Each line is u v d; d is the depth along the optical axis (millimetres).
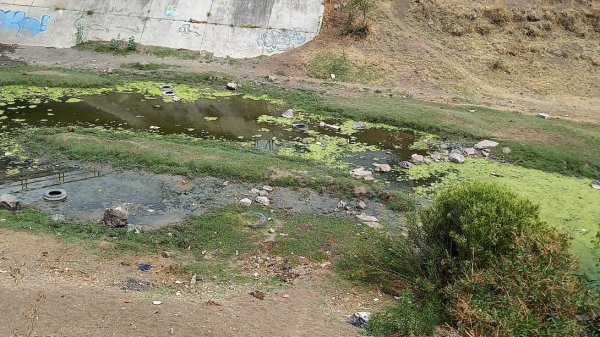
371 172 16234
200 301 8805
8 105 20109
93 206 12945
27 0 29516
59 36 28297
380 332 8109
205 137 18297
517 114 21812
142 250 10891
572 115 22109
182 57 26938
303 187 14555
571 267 9016
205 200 13531
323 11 28938
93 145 16078
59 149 15977
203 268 10289
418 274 9695
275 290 9633
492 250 9031
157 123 19375
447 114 20969
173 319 7867
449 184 15672
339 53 26781
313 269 10656
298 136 18922
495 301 8281
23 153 15836
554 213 14375
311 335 7852
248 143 17953
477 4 29438
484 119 20812
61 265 9812
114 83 23516
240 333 7680
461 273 9062
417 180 15875
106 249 10719
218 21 28531
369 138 19219
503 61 26328
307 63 26344
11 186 13789
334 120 20828
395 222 13133
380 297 9656
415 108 21516
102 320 7641
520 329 7688
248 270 10453
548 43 27312
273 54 27344
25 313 7629
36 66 24953
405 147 18500
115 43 27422
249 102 22344
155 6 29062
